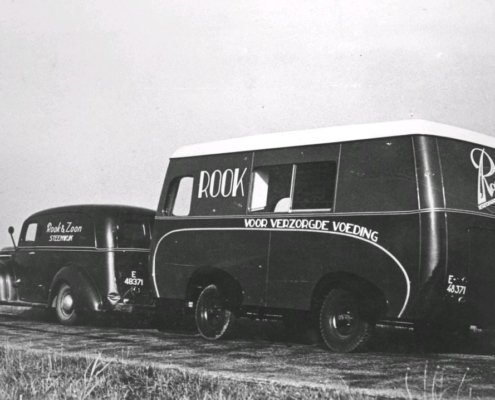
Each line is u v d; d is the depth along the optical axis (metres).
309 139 10.08
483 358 8.97
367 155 9.40
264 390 6.60
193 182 11.53
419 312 8.73
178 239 11.53
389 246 8.99
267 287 10.23
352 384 6.95
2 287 14.70
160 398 6.42
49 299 13.70
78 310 13.12
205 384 6.93
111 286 13.05
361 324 9.26
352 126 9.73
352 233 9.35
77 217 13.72
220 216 10.99
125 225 13.40
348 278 9.38
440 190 8.88
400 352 9.59
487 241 9.26
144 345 10.10
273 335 11.93
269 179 10.77
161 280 11.70
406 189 8.97
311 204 9.98
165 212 11.86
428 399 6.20
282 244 10.10
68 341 10.46
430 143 8.99
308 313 9.96
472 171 9.30
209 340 10.91
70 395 6.39
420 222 8.78
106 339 10.81
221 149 11.22
